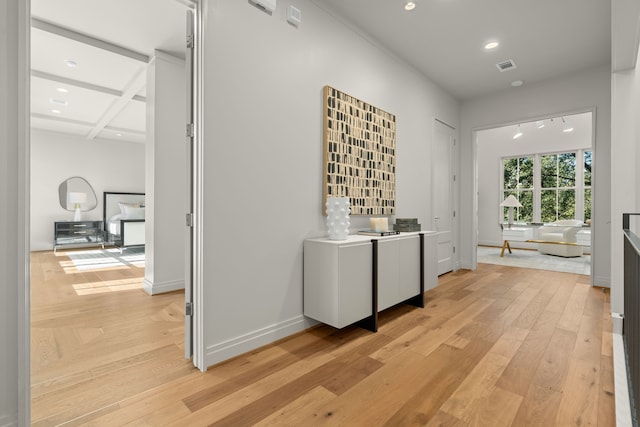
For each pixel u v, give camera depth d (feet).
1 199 3.93
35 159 21.38
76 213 22.68
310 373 5.67
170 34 9.72
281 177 7.29
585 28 9.49
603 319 8.42
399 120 11.38
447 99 14.69
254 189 6.73
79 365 5.92
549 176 24.21
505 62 11.78
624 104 8.59
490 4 8.39
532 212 24.93
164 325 7.94
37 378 5.46
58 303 9.71
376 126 10.05
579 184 22.75
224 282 6.19
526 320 8.40
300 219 7.75
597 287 11.87
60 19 8.90
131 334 7.37
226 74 6.22
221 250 6.14
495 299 10.41
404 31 9.71
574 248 19.03
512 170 25.98
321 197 8.33
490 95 14.94
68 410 4.58
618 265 8.32
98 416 4.46
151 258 10.89
